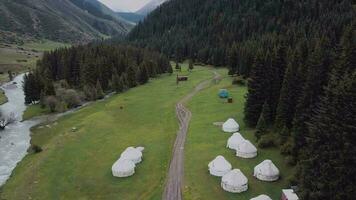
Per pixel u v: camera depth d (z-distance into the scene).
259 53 81.38
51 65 163.62
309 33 166.38
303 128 58.34
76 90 140.88
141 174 65.75
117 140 85.62
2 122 105.19
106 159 74.44
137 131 91.75
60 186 64.44
